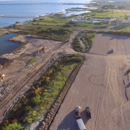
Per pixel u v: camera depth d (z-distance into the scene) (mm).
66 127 21578
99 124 21969
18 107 25844
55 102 25766
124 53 43062
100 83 30391
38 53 45438
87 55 42469
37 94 27938
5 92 29969
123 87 29203
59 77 32562
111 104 25328
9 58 43156
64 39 55719
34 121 22609
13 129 20734
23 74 35562
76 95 27297
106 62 38281
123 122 22266
